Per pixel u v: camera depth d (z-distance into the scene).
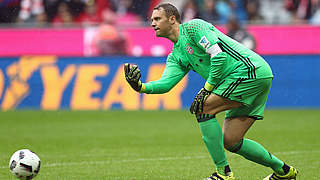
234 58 20.06
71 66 57.56
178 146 33.47
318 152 30.61
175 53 21.53
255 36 60.47
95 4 70.38
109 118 49.72
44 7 69.81
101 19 70.50
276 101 56.75
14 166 20.42
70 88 57.47
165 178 23.34
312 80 55.97
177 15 20.84
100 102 57.09
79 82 57.38
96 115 51.91
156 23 20.81
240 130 20.61
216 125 20.27
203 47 19.81
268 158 20.95
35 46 62.91
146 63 56.84
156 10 20.80
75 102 57.34
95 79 57.22
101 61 57.25
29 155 20.62
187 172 24.75
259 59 20.34
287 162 27.22
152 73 56.62
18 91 57.97
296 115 50.53
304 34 60.31
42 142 35.72
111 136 38.41
